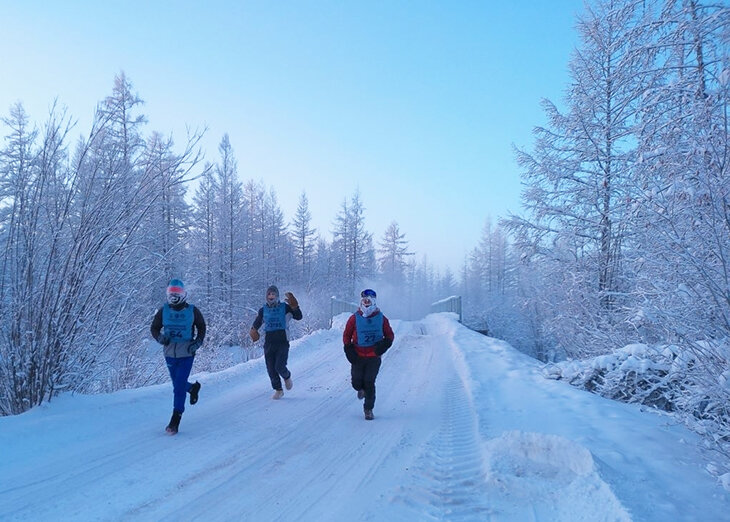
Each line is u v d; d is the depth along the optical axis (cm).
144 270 750
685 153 513
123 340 868
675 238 456
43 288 614
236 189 3422
